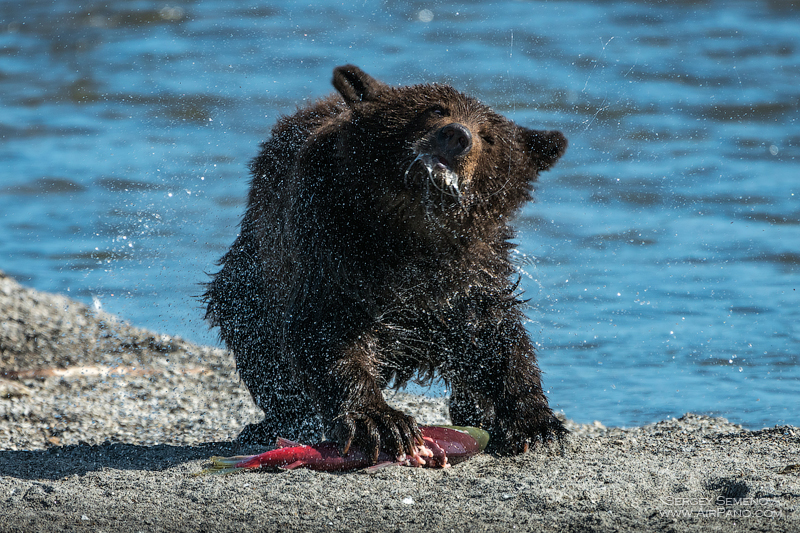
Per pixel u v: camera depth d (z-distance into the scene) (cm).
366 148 1334
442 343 1497
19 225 3375
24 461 1480
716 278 2630
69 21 6806
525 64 5325
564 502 1167
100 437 1683
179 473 1357
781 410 1806
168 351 2322
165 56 5888
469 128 1300
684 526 1073
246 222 1662
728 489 1221
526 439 1446
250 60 5709
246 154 4109
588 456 1417
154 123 4656
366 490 1230
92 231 3291
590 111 4500
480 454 1434
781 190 3462
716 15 6378
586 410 1852
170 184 3738
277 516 1144
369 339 1412
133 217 3403
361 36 6162
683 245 2911
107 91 5216
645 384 1962
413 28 6350
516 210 1446
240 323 1659
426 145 1281
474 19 6506
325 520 1130
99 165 4012
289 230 1441
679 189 3497
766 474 1260
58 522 1135
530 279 2638
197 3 7375
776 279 2605
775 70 5128
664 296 2488
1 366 2106
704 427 1603
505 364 1467
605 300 2473
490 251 1450
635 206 3331
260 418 1842
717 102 4616
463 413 1549
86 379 2086
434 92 1354
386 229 1374
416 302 1441
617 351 2148
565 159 3888
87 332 2378
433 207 1338
